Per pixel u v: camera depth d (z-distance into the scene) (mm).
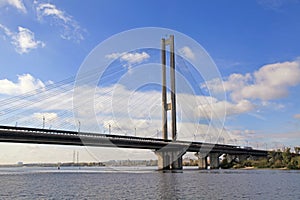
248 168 182625
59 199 49219
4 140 97688
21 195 54125
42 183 78625
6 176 112000
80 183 77562
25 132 99938
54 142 105500
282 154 184375
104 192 57250
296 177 99000
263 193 56062
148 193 55375
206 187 65500
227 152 172125
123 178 94125
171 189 61625
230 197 50938
